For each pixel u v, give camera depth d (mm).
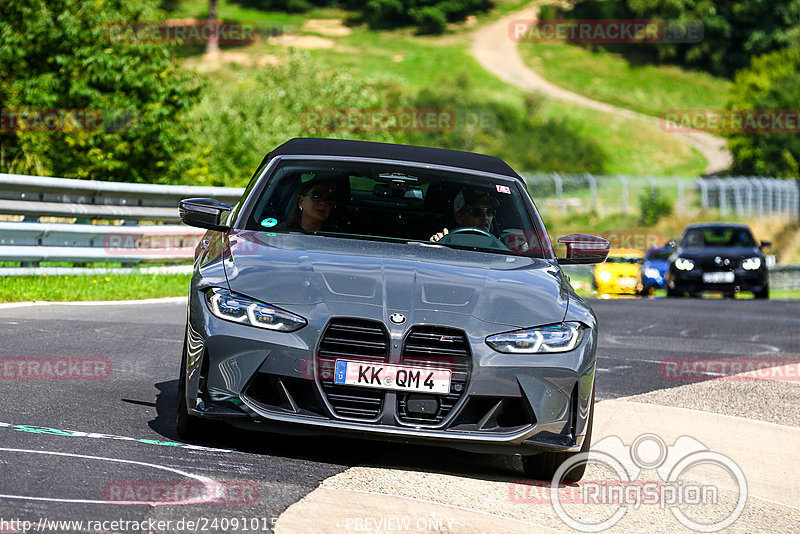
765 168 185375
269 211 18188
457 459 16922
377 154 19828
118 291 35781
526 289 16156
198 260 17312
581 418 15445
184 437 15898
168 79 62062
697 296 64375
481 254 17688
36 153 57094
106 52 59000
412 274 15945
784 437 20734
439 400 14789
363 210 18312
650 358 31188
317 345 14547
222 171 78688
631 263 75000
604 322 41562
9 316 28203
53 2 59938
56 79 58469
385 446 17062
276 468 14539
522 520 13414
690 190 155875
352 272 15727
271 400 14805
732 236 66312
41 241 36344
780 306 52719
